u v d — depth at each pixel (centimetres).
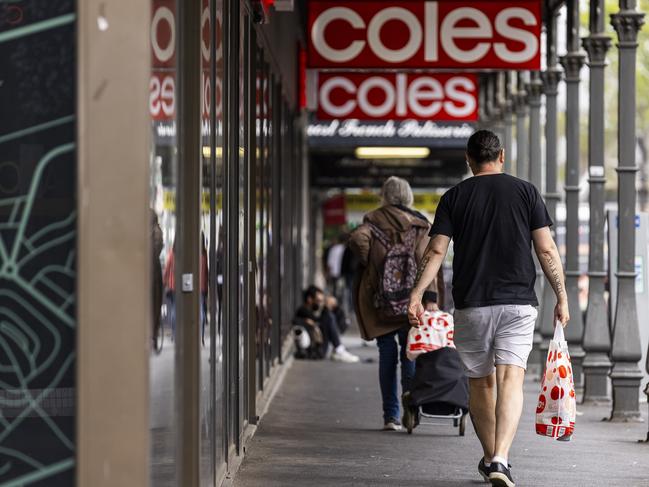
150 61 871
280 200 3014
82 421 855
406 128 5309
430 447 1823
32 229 882
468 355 1456
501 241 1434
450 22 2878
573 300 2833
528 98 3447
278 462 1667
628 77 2270
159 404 956
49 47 883
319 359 3625
